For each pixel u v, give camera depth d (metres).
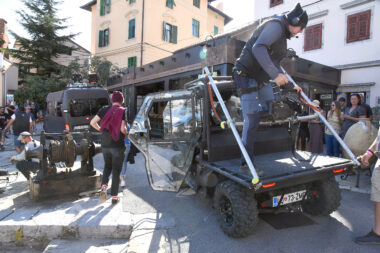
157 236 3.15
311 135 6.57
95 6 26.84
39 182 4.06
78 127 8.91
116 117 3.91
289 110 4.02
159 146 4.14
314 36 12.96
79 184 4.39
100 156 8.05
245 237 3.05
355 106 5.65
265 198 3.10
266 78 2.77
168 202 4.20
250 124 2.84
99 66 18.75
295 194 3.20
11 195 4.42
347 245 2.86
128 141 4.96
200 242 3.00
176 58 10.87
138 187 4.95
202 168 3.56
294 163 3.33
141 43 20.25
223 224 3.15
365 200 4.18
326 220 3.46
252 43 2.67
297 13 2.48
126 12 21.55
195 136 3.69
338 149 6.01
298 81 10.31
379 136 2.77
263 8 14.92
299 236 3.06
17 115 7.29
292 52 5.73
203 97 3.56
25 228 3.30
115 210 3.80
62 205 3.98
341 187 4.77
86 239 3.30
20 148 7.43
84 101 9.07
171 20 22.25
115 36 22.92
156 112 4.45
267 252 2.76
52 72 27.12
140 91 15.62
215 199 3.27
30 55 27.20
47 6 27.02
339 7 11.99
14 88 23.52
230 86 3.87
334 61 12.25
